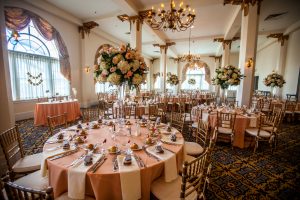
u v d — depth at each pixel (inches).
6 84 102.3
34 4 227.3
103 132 90.4
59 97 255.6
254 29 197.2
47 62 268.1
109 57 87.7
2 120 101.8
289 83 329.1
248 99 203.8
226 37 349.1
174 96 347.9
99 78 91.0
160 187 61.7
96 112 214.8
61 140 75.3
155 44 438.3
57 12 261.1
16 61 225.3
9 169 73.4
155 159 60.2
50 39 262.5
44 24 251.1
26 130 183.9
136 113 184.4
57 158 59.7
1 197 39.4
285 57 344.8
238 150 140.3
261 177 100.3
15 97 226.7
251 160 122.2
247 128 144.5
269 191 87.6
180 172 73.1
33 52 247.3
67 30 295.9
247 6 197.9
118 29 355.3
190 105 276.5
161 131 92.3
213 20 287.6
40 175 67.6
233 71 189.3
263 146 149.8
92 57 353.1
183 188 48.9
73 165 54.6
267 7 235.5
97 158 58.9
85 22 314.2
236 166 113.0
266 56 453.1
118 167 53.9
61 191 55.3
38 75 253.8
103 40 384.8
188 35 382.0
